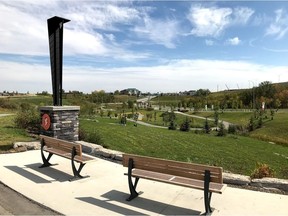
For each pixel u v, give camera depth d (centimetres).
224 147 1998
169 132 2731
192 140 2156
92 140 1148
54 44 930
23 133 1193
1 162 742
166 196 514
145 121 5406
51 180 602
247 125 4669
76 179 609
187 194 523
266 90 7894
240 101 7812
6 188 554
